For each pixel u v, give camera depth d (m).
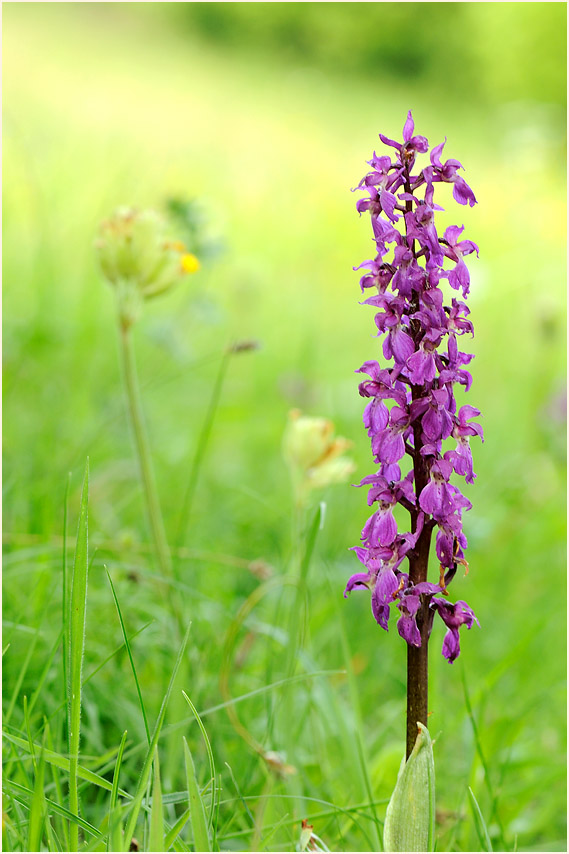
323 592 4.13
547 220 14.63
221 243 5.13
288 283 11.02
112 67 25.80
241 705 3.24
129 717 2.99
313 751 3.34
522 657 4.25
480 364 9.56
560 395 6.50
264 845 2.21
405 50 42.06
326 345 9.01
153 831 1.89
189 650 3.14
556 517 6.06
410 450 1.94
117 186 9.27
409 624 1.90
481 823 2.53
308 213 14.16
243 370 7.92
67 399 5.53
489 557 5.37
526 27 35.12
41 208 6.86
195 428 6.28
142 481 3.29
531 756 3.54
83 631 1.98
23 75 18.36
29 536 3.60
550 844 3.08
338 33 42.81
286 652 3.04
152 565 3.87
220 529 4.81
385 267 1.91
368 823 2.70
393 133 24.22
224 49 41.41
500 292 11.09
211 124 19.28
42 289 6.05
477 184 17.91
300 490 3.44
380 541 1.92
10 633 3.08
